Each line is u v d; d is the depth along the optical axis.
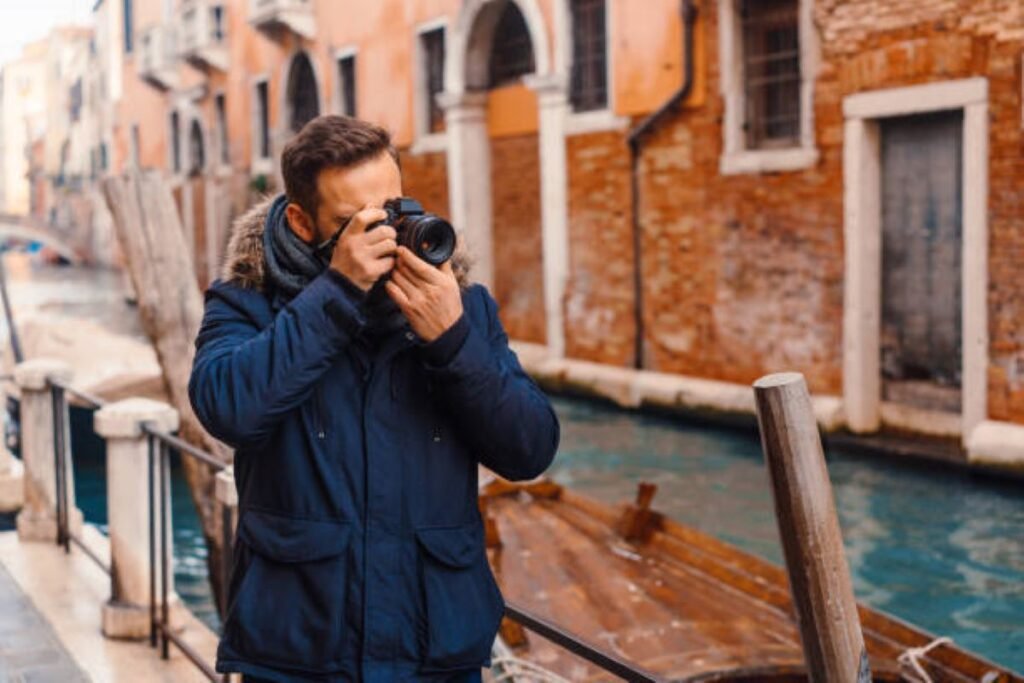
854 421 10.37
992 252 9.16
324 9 20.30
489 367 1.70
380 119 18.48
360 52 19.08
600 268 13.56
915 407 10.12
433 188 16.97
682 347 12.47
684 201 12.26
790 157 10.88
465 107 15.82
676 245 12.42
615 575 5.88
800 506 1.44
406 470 1.71
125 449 4.68
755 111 11.52
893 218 10.22
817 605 1.46
